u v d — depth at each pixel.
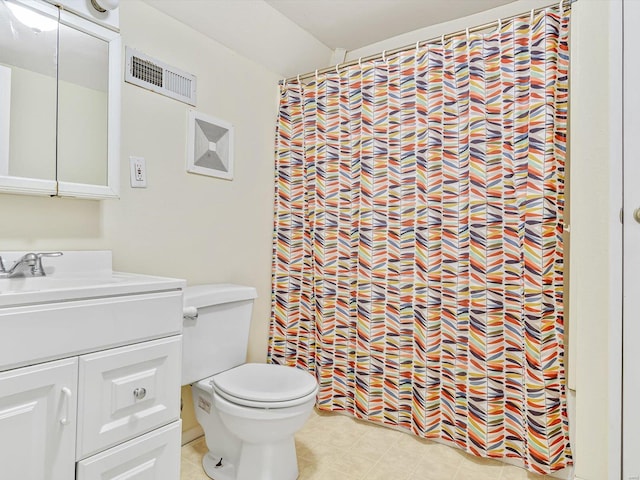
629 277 0.99
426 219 1.83
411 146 1.88
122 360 1.05
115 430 1.04
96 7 1.39
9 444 0.86
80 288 0.97
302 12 2.03
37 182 1.25
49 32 1.29
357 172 2.04
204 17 1.80
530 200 1.58
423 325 1.83
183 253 1.78
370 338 1.97
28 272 1.24
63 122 1.32
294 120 2.24
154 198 1.66
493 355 1.67
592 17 1.21
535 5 1.89
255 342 2.18
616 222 1.00
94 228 1.46
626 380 0.99
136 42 1.58
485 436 1.67
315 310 2.15
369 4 1.96
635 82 0.99
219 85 1.95
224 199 1.99
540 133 1.57
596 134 1.20
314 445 1.79
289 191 2.25
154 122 1.66
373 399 1.96
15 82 1.23
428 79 1.84
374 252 1.97
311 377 1.58
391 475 1.57
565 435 1.54
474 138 1.72
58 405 0.93
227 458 1.57
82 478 0.97
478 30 1.73
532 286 1.57
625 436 1.00
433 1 1.93
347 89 2.07
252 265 2.16
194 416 1.84
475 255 1.71
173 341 1.19
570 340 1.43
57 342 0.92
